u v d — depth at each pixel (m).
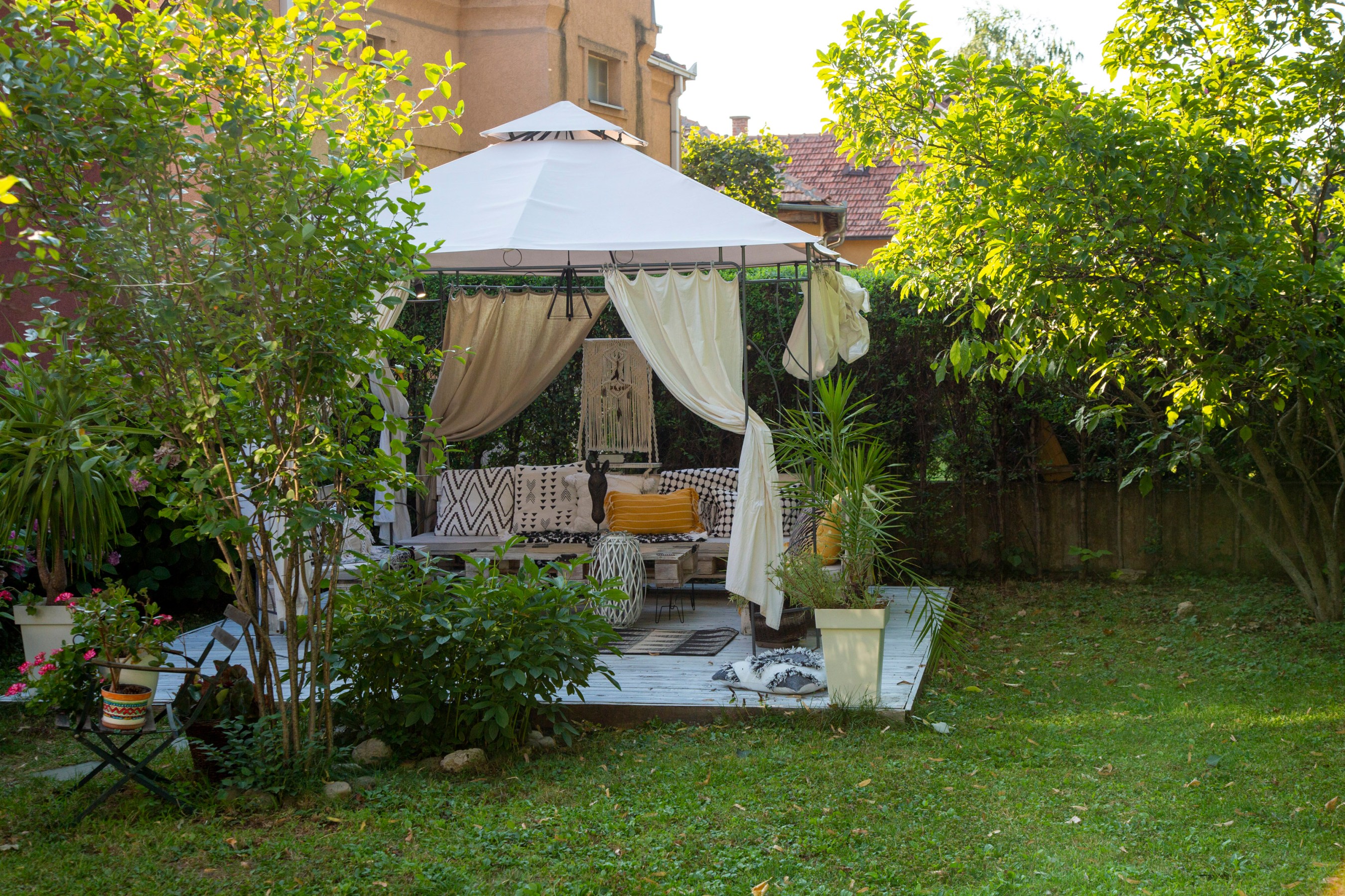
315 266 4.12
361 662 4.86
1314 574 7.51
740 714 5.52
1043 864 3.71
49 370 4.11
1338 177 6.68
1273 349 6.25
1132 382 8.23
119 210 3.96
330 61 4.36
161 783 4.42
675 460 10.06
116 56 3.86
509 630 4.93
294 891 3.53
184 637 7.34
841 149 7.66
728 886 3.55
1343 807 4.14
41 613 5.66
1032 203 5.94
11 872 3.65
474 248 6.51
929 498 9.71
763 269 9.86
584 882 3.58
